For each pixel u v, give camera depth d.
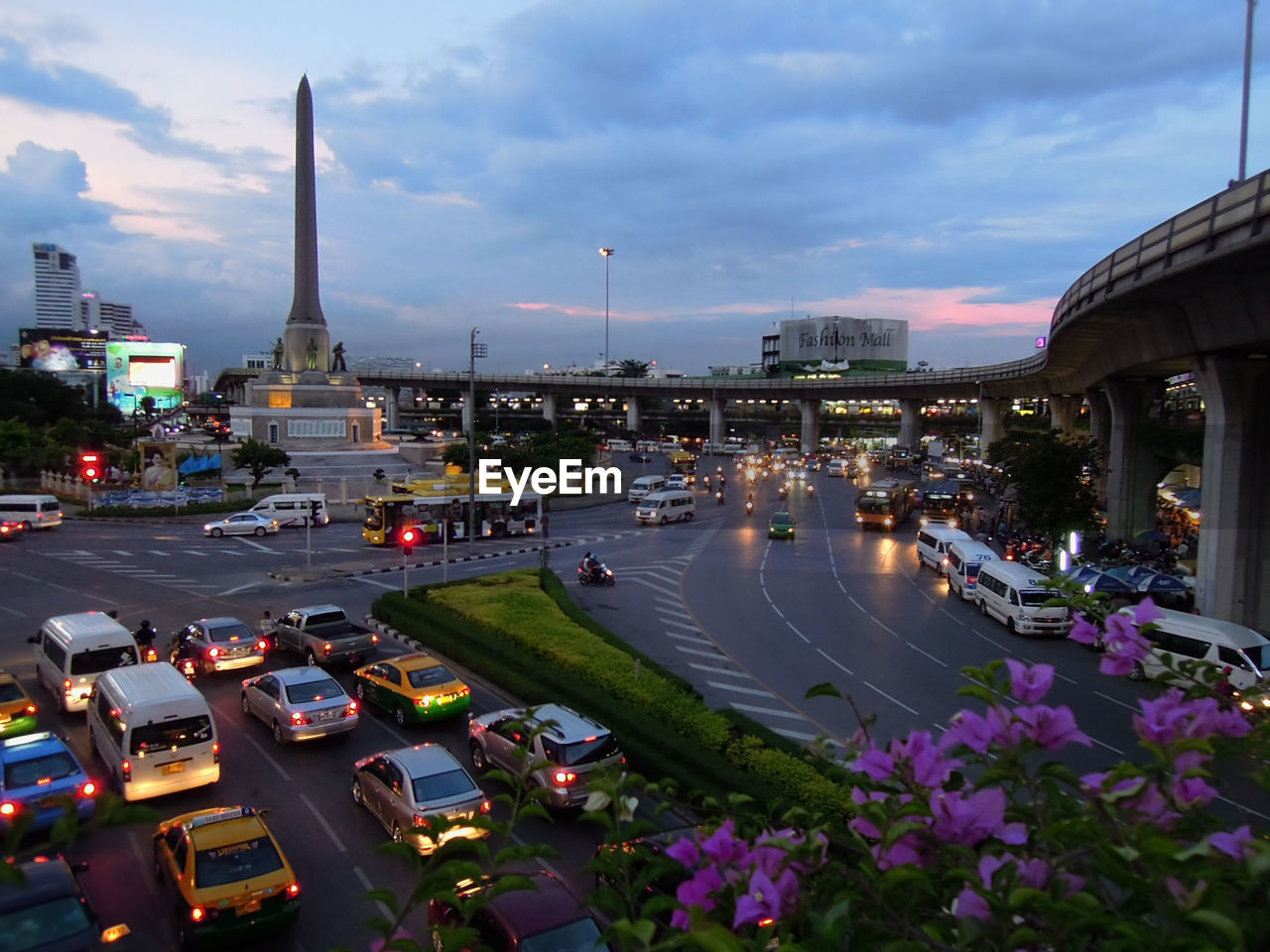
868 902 3.27
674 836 11.29
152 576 36.91
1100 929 3.02
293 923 11.93
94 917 10.77
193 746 15.98
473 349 46.06
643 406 185.25
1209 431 29.41
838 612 32.50
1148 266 25.55
